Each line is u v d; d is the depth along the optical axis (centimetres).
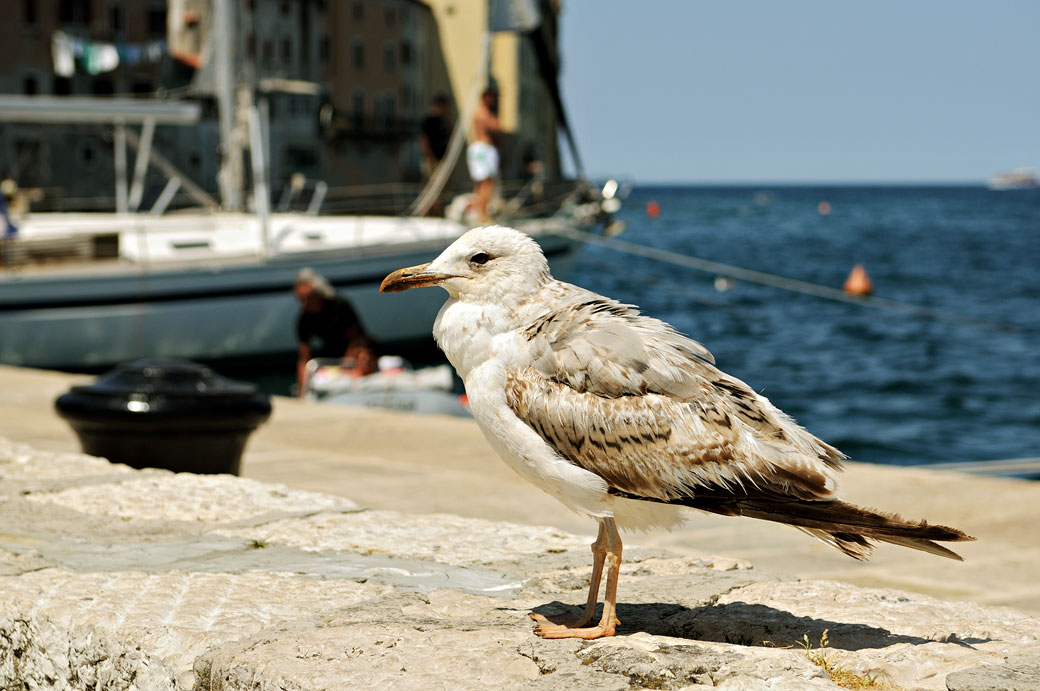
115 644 366
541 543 506
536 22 2556
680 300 3997
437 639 364
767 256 6556
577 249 2580
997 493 848
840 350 2886
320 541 500
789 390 2367
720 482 345
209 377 743
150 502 557
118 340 2002
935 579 620
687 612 410
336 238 2216
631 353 356
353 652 350
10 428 1041
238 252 2097
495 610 402
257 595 409
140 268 1983
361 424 1127
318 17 7325
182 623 374
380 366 1582
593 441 354
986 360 2731
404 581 438
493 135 2214
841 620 400
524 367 366
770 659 347
